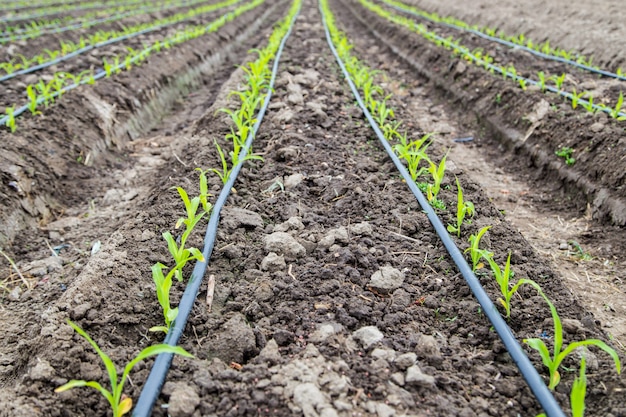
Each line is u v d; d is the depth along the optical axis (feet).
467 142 17.99
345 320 7.62
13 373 7.77
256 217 10.19
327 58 23.57
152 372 6.44
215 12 44.01
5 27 32.42
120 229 9.93
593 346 7.38
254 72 17.30
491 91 18.95
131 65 21.62
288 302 7.99
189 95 24.49
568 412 6.33
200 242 9.23
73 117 16.10
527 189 14.60
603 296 10.16
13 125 14.05
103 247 9.14
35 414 6.08
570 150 14.06
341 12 54.95
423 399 6.38
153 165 16.25
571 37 24.66
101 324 7.46
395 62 29.14
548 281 8.66
